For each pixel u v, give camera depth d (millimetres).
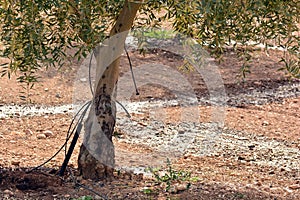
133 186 8445
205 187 8547
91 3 6543
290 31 7238
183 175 9180
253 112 14000
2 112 13148
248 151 11180
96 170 8570
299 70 7586
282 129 12742
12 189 8156
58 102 14102
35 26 6785
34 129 12000
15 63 7516
